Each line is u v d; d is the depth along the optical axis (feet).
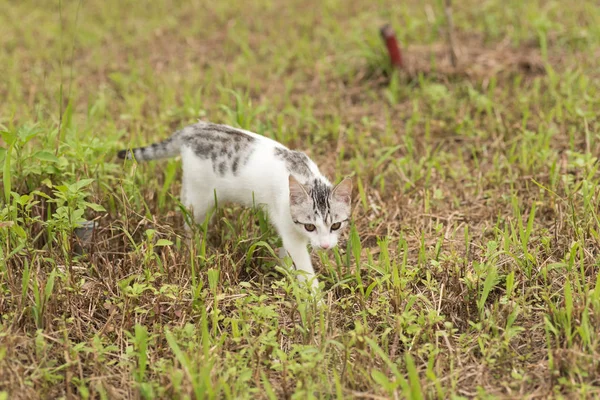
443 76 48.65
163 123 44.16
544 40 49.26
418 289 28.86
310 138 43.14
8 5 69.56
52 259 28.40
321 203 28.48
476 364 24.70
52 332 25.54
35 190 31.14
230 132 31.50
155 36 62.44
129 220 31.83
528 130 41.78
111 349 24.62
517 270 28.99
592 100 42.32
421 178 37.83
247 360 24.49
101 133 41.88
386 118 45.27
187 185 32.55
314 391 23.17
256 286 30.07
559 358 23.57
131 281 29.04
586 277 28.37
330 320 26.73
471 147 40.78
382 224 34.04
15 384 22.90
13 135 31.19
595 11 55.47
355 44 55.26
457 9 61.36
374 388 22.99
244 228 31.71
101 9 68.64
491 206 35.14
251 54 55.77
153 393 22.76
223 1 69.36
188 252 30.73
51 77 52.95
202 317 25.17
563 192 34.86
